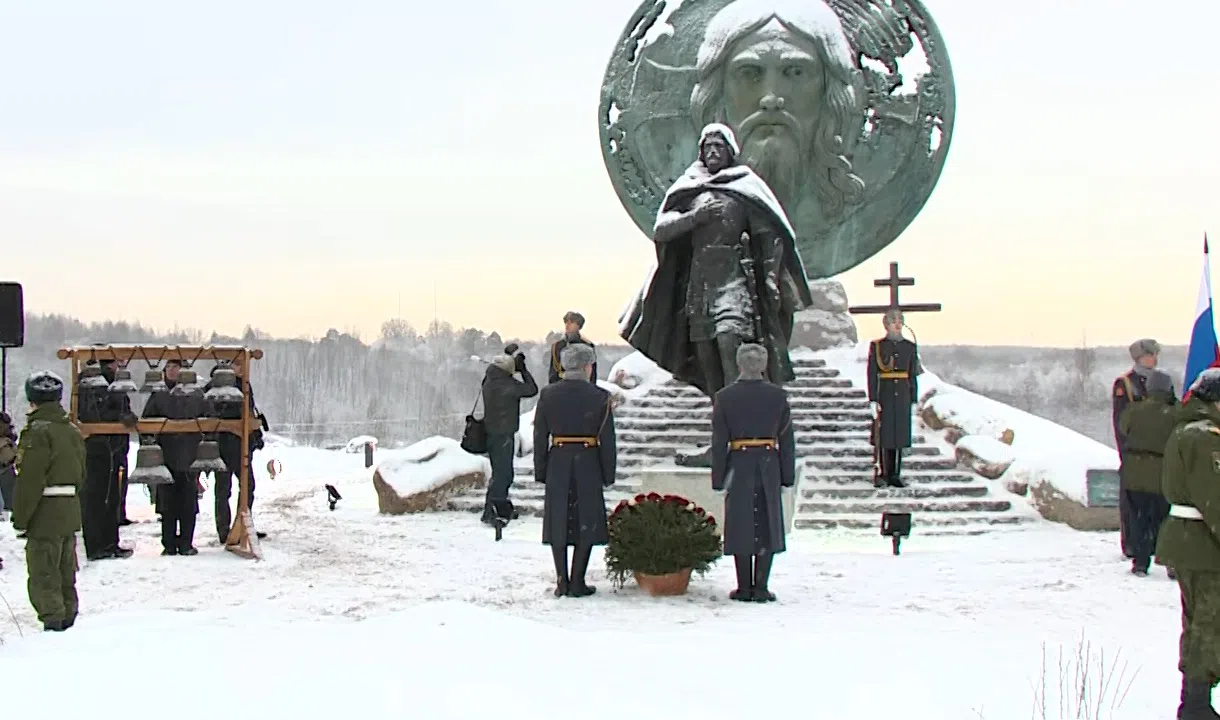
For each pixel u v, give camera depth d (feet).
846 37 83.66
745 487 34.50
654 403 67.10
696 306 48.65
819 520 52.75
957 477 57.47
